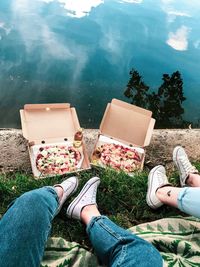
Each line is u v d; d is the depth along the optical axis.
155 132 1.75
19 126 2.01
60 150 1.55
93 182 1.37
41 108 1.59
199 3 3.38
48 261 1.12
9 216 0.95
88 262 1.12
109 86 2.30
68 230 1.29
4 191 1.37
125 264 0.93
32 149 1.53
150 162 1.64
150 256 0.95
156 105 2.22
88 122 2.07
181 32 2.82
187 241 1.22
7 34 2.54
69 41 2.58
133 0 3.21
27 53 2.43
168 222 1.29
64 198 1.32
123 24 2.81
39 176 1.44
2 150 1.55
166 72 2.43
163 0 3.32
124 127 1.64
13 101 2.12
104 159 1.56
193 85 2.38
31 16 2.77
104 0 3.15
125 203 1.43
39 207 0.99
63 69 2.37
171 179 1.55
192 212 1.23
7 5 2.88
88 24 2.77
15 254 0.87
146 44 2.63
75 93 2.23
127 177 1.50
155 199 1.37
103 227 1.08
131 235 1.03
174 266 1.13
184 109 2.24
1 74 2.27
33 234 0.92
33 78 2.28
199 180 1.44
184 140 1.74
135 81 2.35
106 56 2.50
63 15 2.85
